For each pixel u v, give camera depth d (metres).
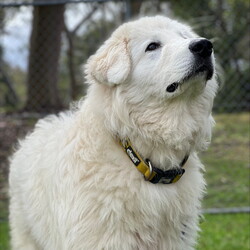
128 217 3.26
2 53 13.18
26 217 4.22
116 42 3.52
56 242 3.57
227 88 11.34
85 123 3.48
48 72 13.09
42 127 4.34
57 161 3.52
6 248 5.54
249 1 11.58
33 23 13.20
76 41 20.70
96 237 3.25
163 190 3.33
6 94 17.72
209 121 3.62
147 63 3.43
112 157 3.30
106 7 19.03
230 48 11.45
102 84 3.50
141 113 3.40
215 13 12.03
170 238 3.45
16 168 4.45
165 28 3.69
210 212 6.75
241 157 9.18
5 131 11.16
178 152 3.45
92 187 3.27
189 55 3.27
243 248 5.39
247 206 7.12
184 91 3.34
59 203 3.43
